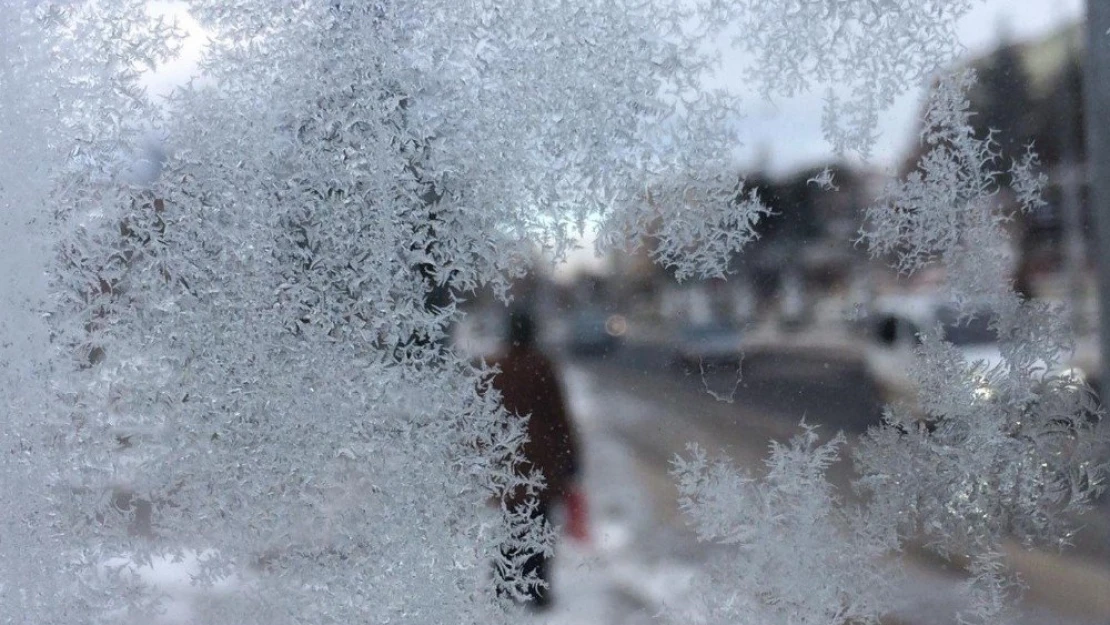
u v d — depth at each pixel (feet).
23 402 30.35
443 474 30.09
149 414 30.14
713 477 30.19
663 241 29.99
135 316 30.09
